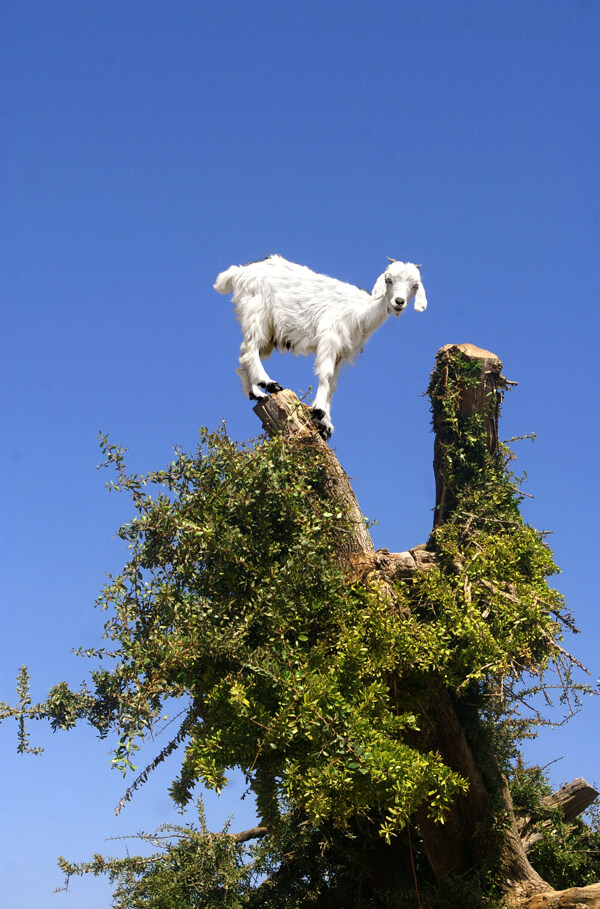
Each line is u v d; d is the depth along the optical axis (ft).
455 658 24.41
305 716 20.63
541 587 28.22
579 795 31.40
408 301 28.14
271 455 24.86
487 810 26.99
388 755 20.63
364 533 26.58
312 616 23.71
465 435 32.48
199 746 21.50
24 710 23.04
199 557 23.47
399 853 28.81
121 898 28.37
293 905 27.55
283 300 29.43
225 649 21.57
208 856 28.48
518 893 26.16
